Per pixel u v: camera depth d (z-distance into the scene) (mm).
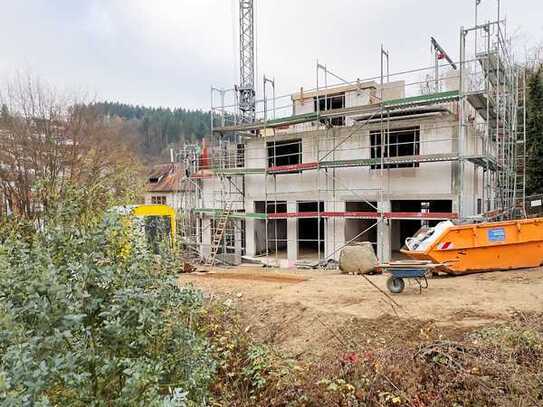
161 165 42219
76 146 26891
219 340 7410
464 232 11180
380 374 5648
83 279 3283
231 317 8742
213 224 25625
